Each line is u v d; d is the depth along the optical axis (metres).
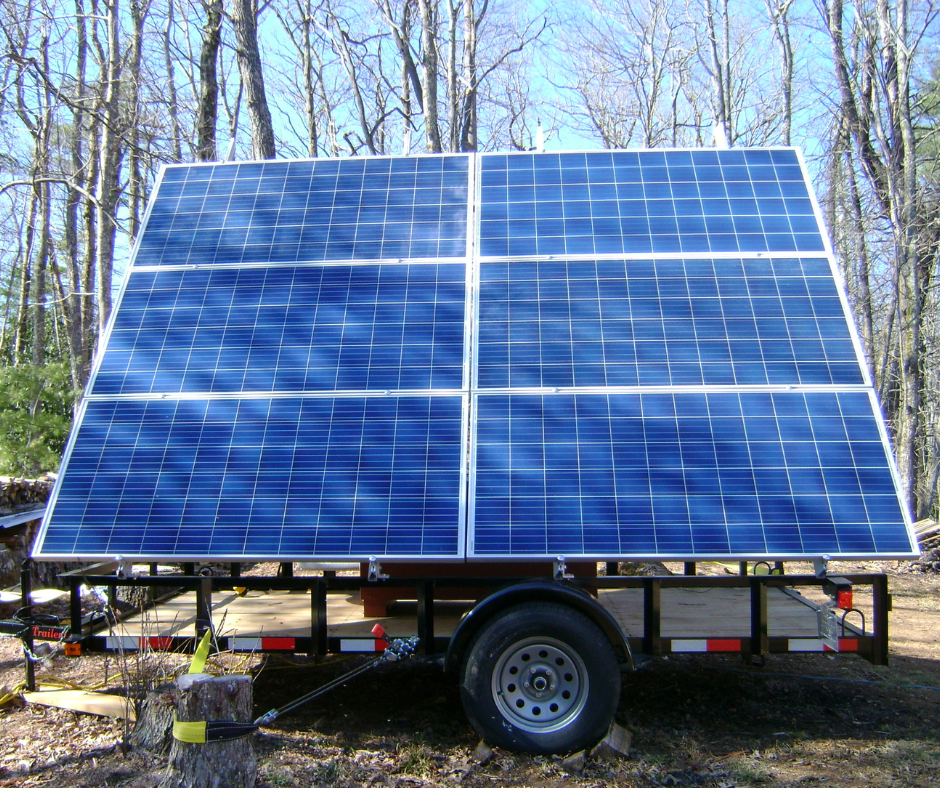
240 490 5.11
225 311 6.00
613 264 6.07
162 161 15.94
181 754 4.13
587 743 4.66
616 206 6.46
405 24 26.03
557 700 4.74
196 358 5.76
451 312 5.86
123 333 5.94
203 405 5.51
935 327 18.28
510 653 4.71
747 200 6.47
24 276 25.50
